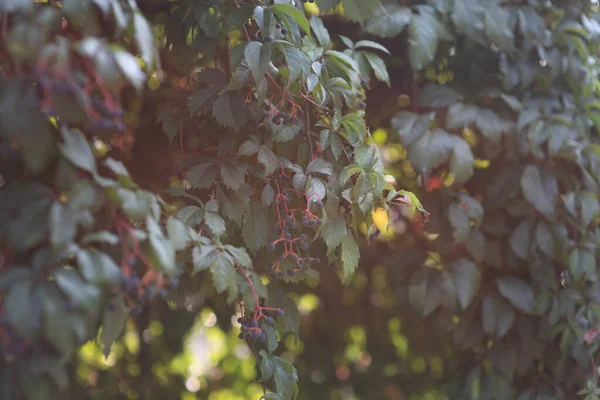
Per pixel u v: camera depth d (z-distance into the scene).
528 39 1.72
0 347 1.28
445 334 1.79
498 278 1.72
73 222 1.29
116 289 1.32
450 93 1.71
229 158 1.51
